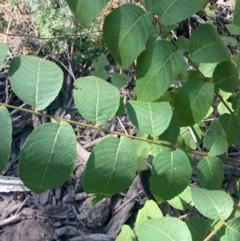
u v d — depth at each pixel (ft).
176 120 1.22
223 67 1.33
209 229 1.23
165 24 1.11
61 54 2.35
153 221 1.06
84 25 1.00
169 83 1.16
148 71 1.16
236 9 1.30
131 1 2.35
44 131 0.97
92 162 1.03
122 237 1.50
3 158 0.94
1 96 2.27
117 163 1.05
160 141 1.19
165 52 1.15
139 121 1.14
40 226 2.08
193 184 2.05
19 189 2.15
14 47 2.38
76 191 2.12
